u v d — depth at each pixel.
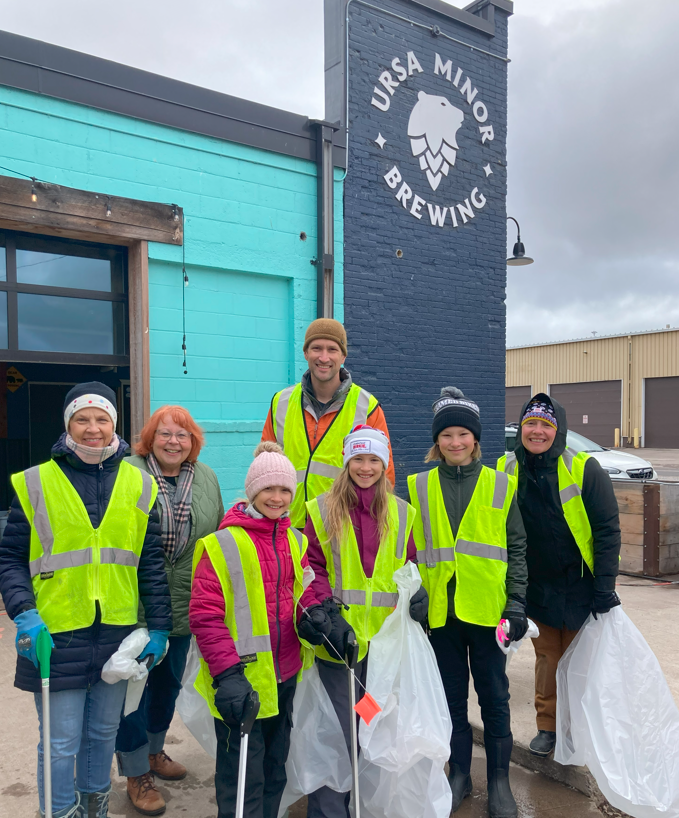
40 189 4.86
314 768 2.42
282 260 6.19
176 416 2.76
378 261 6.88
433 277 7.34
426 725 2.36
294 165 6.25
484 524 2.75
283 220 6.19
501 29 7.94
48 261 5.30
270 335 6.20
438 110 7.31
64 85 4.99
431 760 2.39
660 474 16.75
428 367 7.30
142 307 5.40
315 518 2.63
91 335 5.54
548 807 2.82
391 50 6.93
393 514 2.64
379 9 6.82
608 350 30.81
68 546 2.13
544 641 3.19
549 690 3.17
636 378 29.78
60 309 5.39
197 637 2.17
